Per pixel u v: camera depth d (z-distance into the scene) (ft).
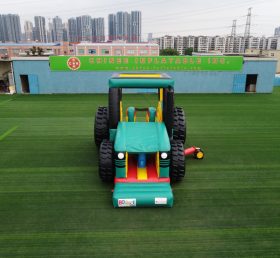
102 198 18.65
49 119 38.52
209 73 60.29
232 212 17.20
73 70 59.26
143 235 15.19
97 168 23.11
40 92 60.49
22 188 20.03
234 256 13.83
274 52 180.14
